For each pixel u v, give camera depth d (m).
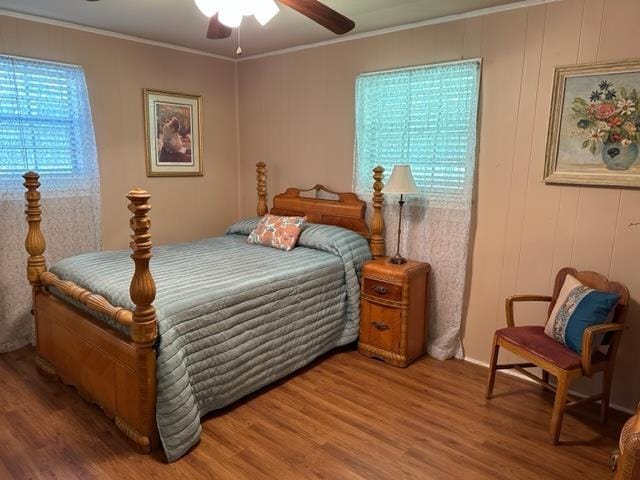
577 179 2.70
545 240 2.88
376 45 3.49
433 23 3.16
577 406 2.55
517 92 2.87
